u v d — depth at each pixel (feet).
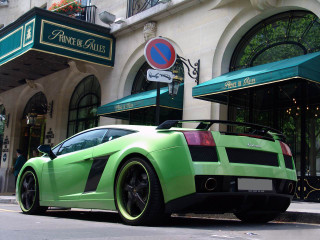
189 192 11.94
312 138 26.71
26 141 60.95
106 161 14.69
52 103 53.42
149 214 12.60
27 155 60.08
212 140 12.62
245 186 12.70
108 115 40.32
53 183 17.20
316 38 27.22
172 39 37.14
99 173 14.87
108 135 15.64
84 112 49.78
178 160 12.22
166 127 13.12
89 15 47.85
